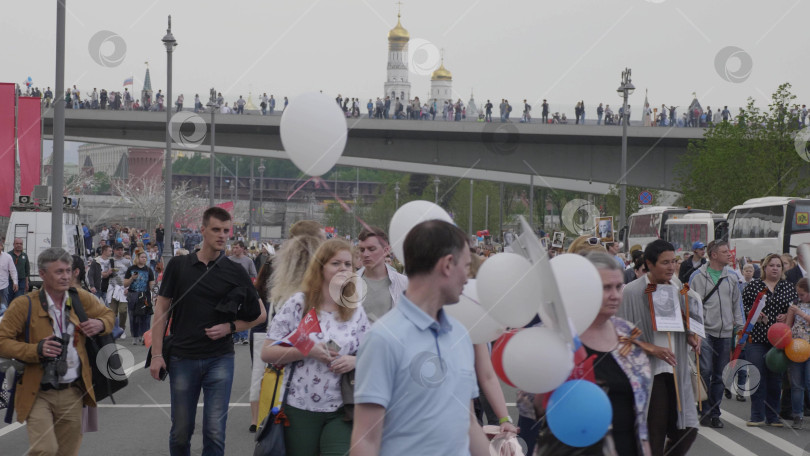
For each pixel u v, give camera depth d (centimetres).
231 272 675
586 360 427
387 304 653
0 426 962
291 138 448
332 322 530
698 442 927
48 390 632
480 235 5366
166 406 1097
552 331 373
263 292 949
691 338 683
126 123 5128
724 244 1047
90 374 649
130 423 989
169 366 670
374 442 341
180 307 670
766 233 3234
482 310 447
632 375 470
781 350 986
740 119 3809
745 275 1489
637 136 4472
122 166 12988
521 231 378
